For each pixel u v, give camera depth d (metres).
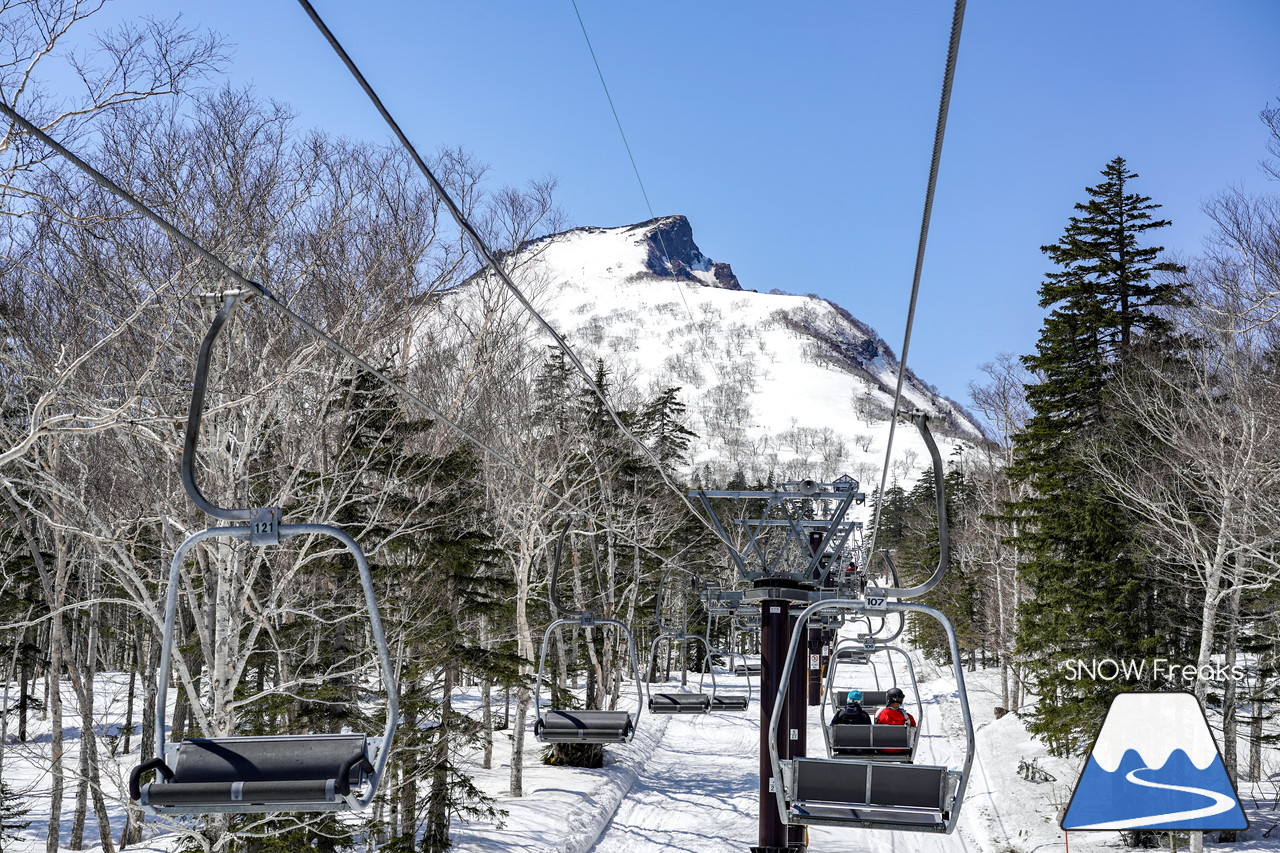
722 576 60.16
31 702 32.59
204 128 16.92
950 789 9.66
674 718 53.31
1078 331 33.88
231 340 16.81
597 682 40.62
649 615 45.56
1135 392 29.92
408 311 21.45
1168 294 33.06
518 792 31.19
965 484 68.38
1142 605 30.11
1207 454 26.42
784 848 17.08
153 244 16.33
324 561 20.69
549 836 26.72
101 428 12.77
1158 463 29.17
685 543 51.12
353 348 18.59
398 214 20.00
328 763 6.52
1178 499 27.31
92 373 16.62
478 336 29.11
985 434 48.84
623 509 41.47
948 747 42.94
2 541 27.83
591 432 38.25
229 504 16.22
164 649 6.59
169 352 16.95
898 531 117.50
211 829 15.68
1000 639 49.94
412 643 21.64
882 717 17.52
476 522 26.38
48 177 15.20
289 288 18.17
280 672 19.20
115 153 16.03
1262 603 29.20
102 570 25.23
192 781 6.47
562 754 37.31
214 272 16.17
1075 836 27.53
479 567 26.05
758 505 56.69
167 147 16.47
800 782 9.88
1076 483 31.94
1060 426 33.88
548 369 38.88
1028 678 47.38
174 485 17.14
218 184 16.89
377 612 6.47
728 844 28.06
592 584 43.19
